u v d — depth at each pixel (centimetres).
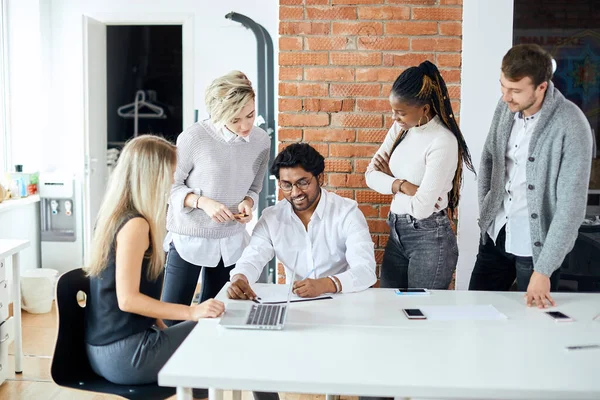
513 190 262
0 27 495
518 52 234
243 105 273
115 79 638
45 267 520
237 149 291
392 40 351
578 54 394
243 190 300
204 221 292
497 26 352
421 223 278
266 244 266
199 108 526
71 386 224
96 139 538
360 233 262
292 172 251
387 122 355
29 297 461
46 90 518
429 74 263
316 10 352
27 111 505
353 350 186
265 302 234
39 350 390
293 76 356
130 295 216
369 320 214
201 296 310
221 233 295
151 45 636
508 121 261
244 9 514
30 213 504
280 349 186
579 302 239
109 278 223
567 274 394
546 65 234
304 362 176
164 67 638
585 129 241
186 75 522
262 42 502
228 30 516
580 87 396
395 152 284
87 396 328
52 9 518
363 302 235
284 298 239
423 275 280
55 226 517
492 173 271
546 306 233
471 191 366
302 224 265
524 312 226
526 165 252
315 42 353
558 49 395
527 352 185
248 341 193
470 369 172
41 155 512
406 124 266
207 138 286
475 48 354
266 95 507
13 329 361
